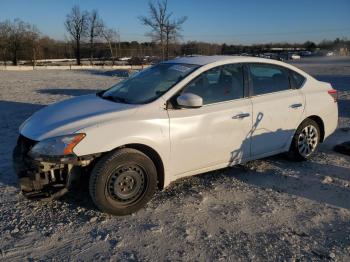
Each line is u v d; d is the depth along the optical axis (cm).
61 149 388
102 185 401
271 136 540
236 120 492
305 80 594
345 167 580
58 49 8331
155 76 505
